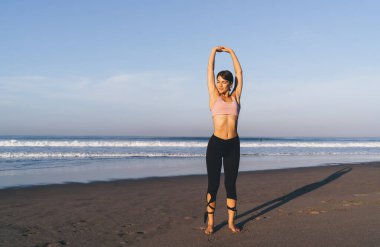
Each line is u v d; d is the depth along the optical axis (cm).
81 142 3231
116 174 1093
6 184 857
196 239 370
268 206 557
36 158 1686
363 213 477
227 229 408
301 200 610
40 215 503
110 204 592
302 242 347
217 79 390
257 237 371
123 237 385
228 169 395
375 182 876
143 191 749
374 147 3769
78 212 524
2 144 3045
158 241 366
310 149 3094
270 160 1778
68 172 1138
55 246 357
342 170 1198
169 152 2322
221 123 383
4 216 498
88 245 358
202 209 546
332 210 505
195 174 1110
